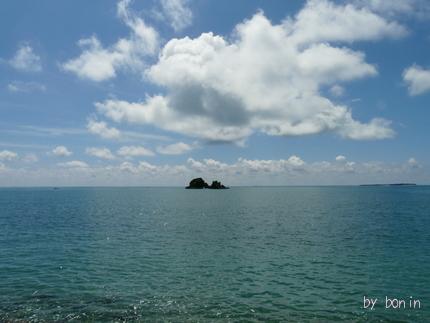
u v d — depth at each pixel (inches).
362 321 694.5
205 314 727.7
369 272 1027.3
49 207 3882.9
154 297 823.7
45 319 700.0
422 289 873.5
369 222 2268.7
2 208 3668.8
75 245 1467.8
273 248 1395.2
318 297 823.1
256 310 748.6
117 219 2568.9
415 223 2188.7
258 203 4687.5
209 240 1595.7
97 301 797.9
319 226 2082.9
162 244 1496.1
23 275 1001.5
